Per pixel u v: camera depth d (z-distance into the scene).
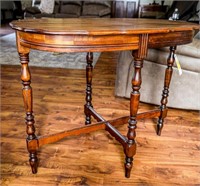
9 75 2.89
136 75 1.12
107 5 6.18
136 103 1.17
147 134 1.73
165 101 1.66
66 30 0.94
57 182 1.26
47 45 0.97
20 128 1.74
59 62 3.53
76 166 1.38
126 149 1.26
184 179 1.31
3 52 3.94
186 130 1.81
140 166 1.40
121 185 1.25
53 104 2.16
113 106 2.16
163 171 1.37
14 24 1.10
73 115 1.97
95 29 0.99
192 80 1.97
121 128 1.79
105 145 1.58
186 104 2.06
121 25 1.21
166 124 1.88
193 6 4.38
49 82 2.70
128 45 1.04
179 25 1.31
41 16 5.35
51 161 1.41
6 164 1.37
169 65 1.57
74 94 2.40
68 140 1.62
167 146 1.60
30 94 1.17
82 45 0.97
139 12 6.14
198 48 1.85
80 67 3.30
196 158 1.49
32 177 1.28
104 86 2.62
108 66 3.37
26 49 1.07
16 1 7.38
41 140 1.29
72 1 6.29
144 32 1.02
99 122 1.52
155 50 1.95
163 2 6.00
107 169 1.36
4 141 1.58
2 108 2.04
